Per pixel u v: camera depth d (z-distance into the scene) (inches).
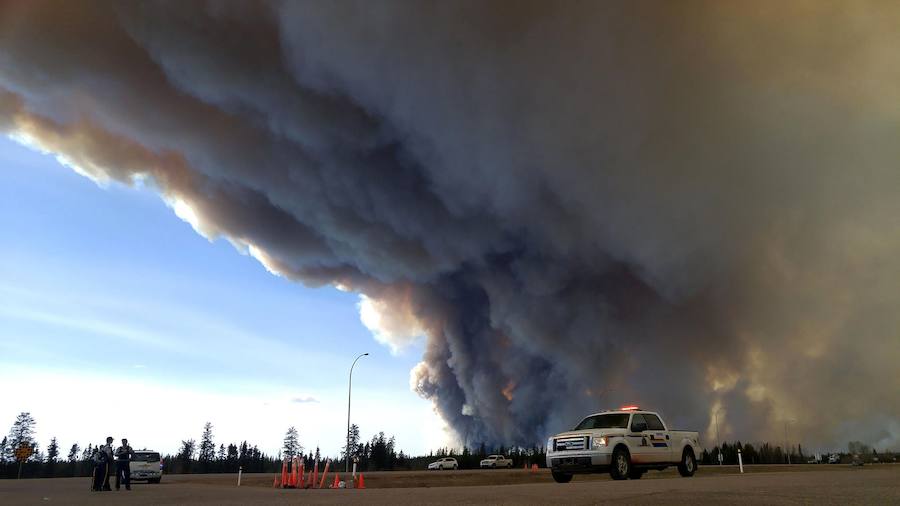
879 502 303.9
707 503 315.9
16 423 3887.8
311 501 410.9
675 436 778.2
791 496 346.9
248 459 4534.9
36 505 459.8
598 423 752.3
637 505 315.0
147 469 1282.0
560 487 528.4
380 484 1349.7
